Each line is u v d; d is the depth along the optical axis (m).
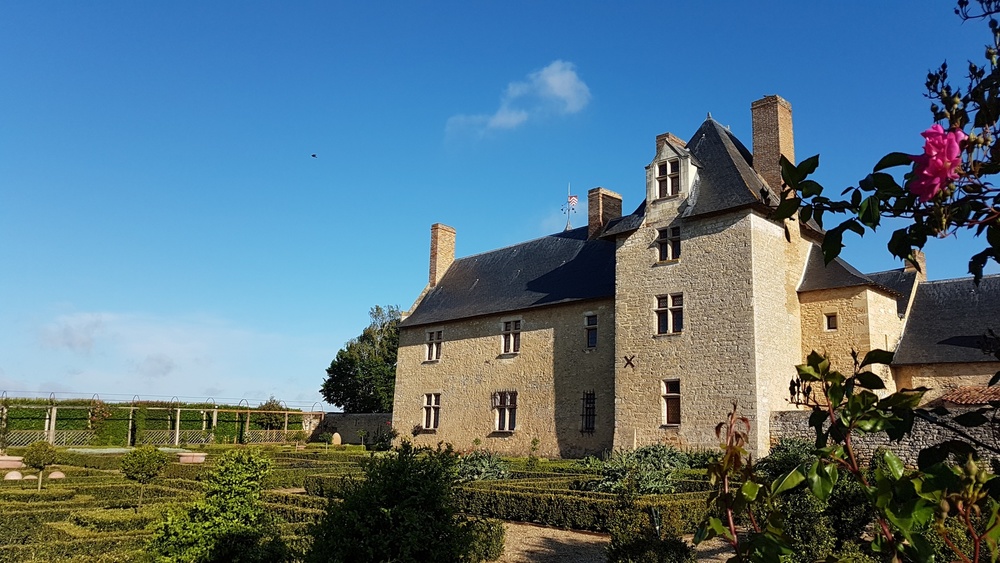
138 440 45.25
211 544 9.31
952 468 2.88
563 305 29.86
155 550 9.31
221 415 50.00
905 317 25.41
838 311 24.25
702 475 18.41
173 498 17.09
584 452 27.56
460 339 34.50
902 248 3.19
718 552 12.16
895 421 3.00
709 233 24.55
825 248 3.37
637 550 9.44
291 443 47.78
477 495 16.34
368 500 7.95
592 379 28.00
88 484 19.41
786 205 3.44
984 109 3.21
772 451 19.72
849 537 10.55
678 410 24.44
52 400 43.03
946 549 8.45
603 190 32.78
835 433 3.15
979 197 3.04
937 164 2.68
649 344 25.47
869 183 3.12
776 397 23.08
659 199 26.41
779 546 3.20
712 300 23.97
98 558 9.62
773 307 23.78
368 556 7.64
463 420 33.28
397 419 37.09
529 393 30.38
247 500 9.79
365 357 60.31
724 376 23.16
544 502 14.95
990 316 23.67
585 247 32.34
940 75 3.51
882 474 2.87
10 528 13.53
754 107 26.80
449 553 8.02
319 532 8.04
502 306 32.59
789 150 26.31
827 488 3.01
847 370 23.61
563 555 12.06
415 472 8.29
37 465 18.16
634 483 14.66
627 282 26.69
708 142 26.89
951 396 19.22
